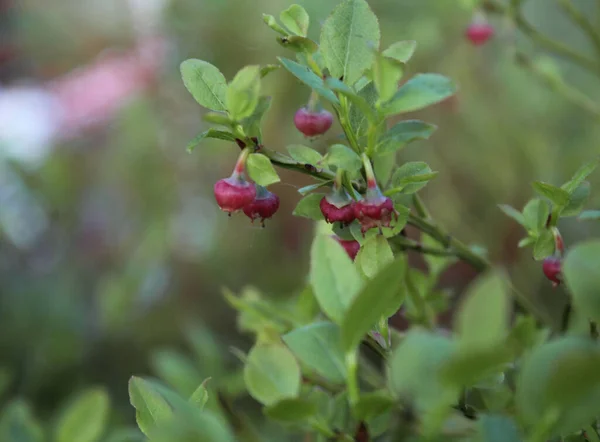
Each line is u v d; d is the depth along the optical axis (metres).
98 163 0.61
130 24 0.67
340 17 0.20
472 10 0.34
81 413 0.21
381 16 0.51
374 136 0.20
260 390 0.17
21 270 0.58
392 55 0.20
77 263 0.59
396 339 0.23
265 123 0.52
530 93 0.50
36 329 0.50
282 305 0.26
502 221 0.47
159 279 0.54
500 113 0.50
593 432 0.18
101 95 0.62
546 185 0.20
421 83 0.19
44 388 0.47
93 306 0.55
